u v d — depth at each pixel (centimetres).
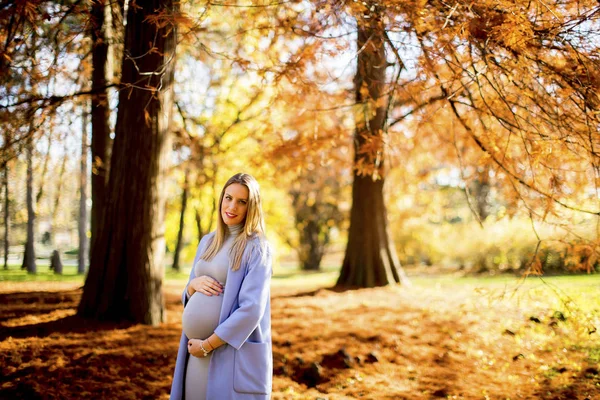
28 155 898
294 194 2509
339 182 2334
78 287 975
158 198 650
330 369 532
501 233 1583
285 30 499
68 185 1547
